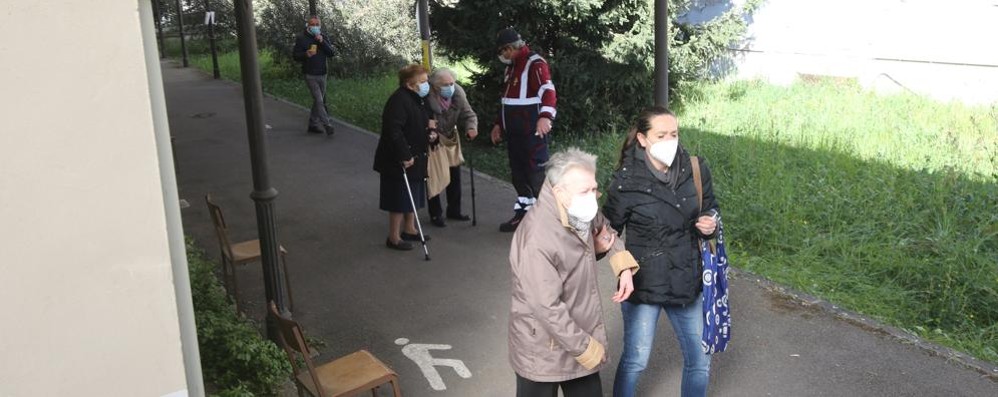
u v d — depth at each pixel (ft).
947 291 19.83
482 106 40.06
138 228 5.88
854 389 15.81
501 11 38.06
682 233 12.71
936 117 38.88
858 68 48.11
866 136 35.35
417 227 24.98
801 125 37.42
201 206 30.99
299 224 28.04
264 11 72.64
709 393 15.84
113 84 5.62
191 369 6.82
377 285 22.08
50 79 5.44
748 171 30.12
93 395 5.99
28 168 5.49
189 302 6.68
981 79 42.24
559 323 11.13
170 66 88.43
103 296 5.87
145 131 5.78
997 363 16.94
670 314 13.34
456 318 19.79
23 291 5.63
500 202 29.84
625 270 12.25
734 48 54.85
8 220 5.50
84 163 5.63
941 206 24.79
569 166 11.12
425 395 16.20
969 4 42.19
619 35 39.86
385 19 69.77
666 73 23.30
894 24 45.80
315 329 19.40
